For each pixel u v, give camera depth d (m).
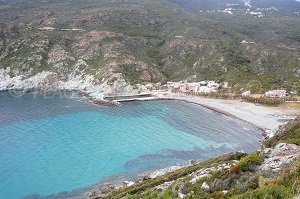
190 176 63.94
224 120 154.88
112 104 178.12
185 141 128.12
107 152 115.94
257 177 43.81
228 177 48.28
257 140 130.88
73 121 149.00
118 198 75.38
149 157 112.38
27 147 118.31
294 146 58.56
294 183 35.53
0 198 85.38
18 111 160.88
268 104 176.12
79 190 89.94
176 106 177.50
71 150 117.00
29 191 89.19
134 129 140.88
